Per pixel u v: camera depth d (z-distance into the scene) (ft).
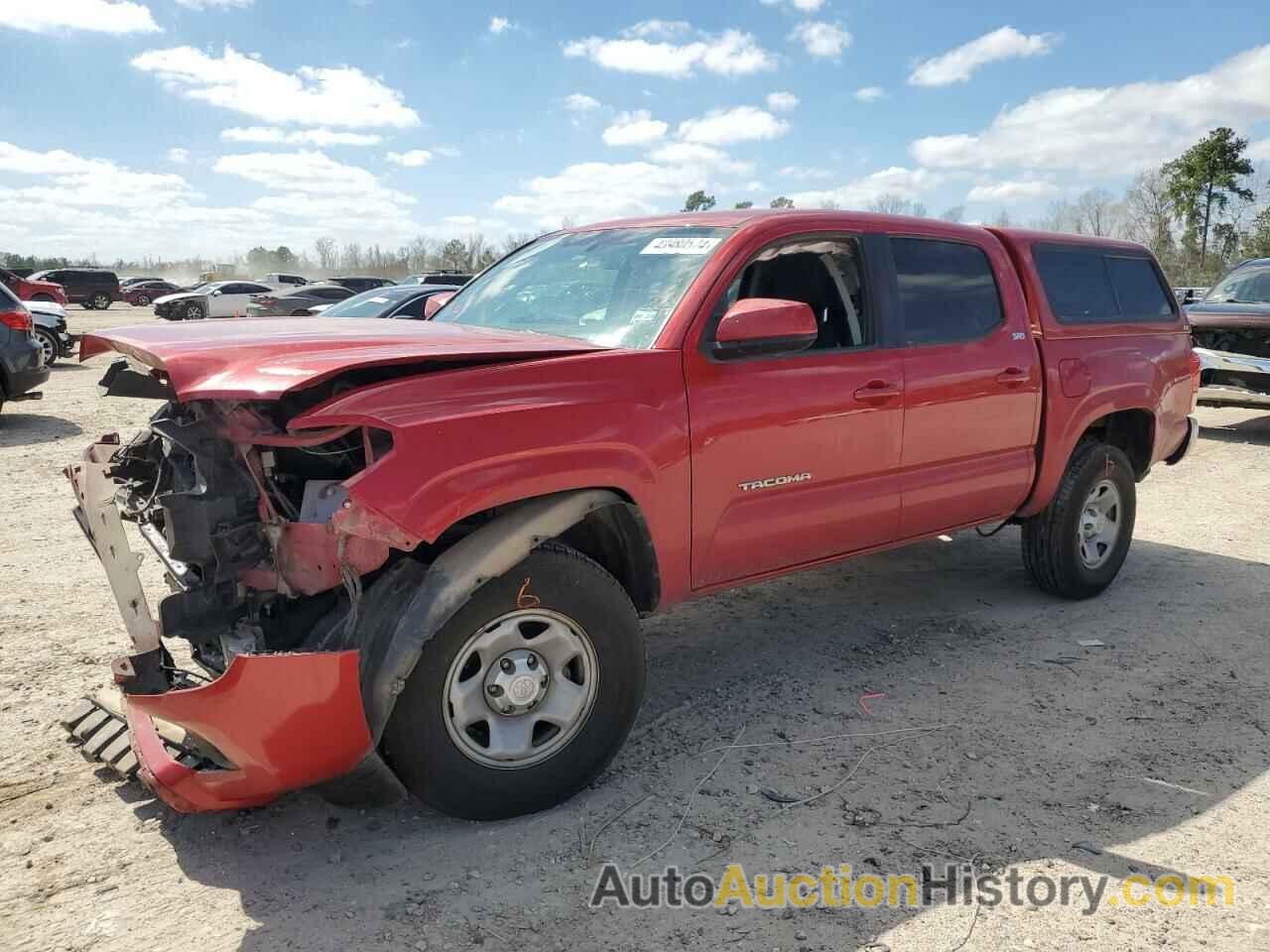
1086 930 8.64
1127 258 18.71
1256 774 11.51
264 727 8.61
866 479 13.51
